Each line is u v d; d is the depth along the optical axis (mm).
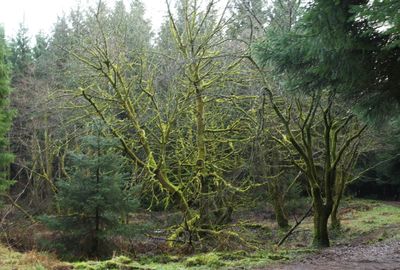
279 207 20891
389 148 21312
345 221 21969
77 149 16594
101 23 16000
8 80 18844
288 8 11984
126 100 15672
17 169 26047
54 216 13227
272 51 8453
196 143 17891
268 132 15750
